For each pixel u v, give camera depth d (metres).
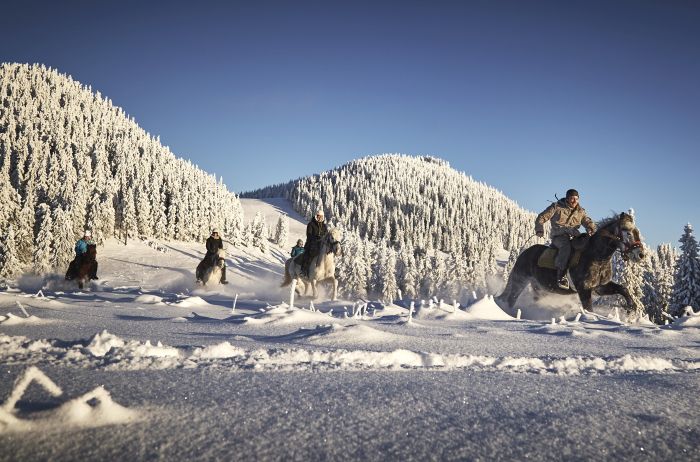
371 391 2.21
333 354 2.99
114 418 1.59
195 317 5.95
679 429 1.81
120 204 67.75
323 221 12.82
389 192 183.25
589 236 8.66
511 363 3.07
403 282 58.69
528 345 4.10
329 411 1.86
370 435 1.61
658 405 2.15
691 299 30.50
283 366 2.70
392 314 7.05
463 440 1.60
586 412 1.98
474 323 6.16
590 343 4.38
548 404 2.09
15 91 111.00
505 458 1.46
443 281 60.81
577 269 8.55
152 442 1.43
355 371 2.67
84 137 87.62
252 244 83.25
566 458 1.48
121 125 113.12
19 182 59.88
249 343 3.56
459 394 2.21
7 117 91.06
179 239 73.69
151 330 4.27
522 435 1.67
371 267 55.94
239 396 2.02
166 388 2.09
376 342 3.74
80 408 1.56
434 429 1.70
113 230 66.00
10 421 1.43
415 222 158.25
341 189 178.12
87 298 8.76
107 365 2.50
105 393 1.66
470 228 158.88
